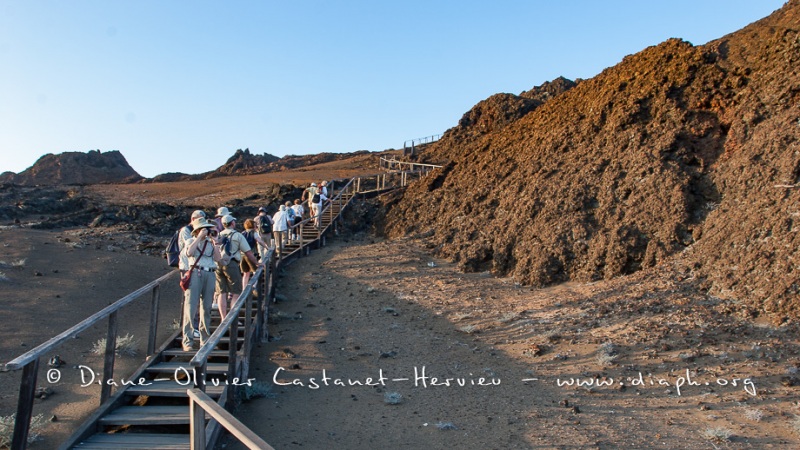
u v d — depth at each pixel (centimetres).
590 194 1614
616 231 1441
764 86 1527
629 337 1002
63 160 7019
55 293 1299
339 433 729
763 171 1305
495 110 3722
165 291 1476
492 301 1380
